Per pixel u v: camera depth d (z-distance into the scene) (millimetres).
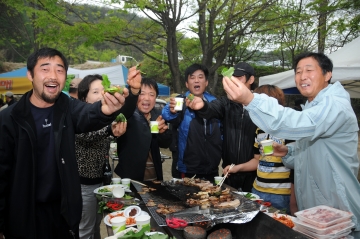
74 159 2080
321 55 2361
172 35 9242
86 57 19047
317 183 2367
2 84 9281
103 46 26141
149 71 17906
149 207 2334
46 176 2051
